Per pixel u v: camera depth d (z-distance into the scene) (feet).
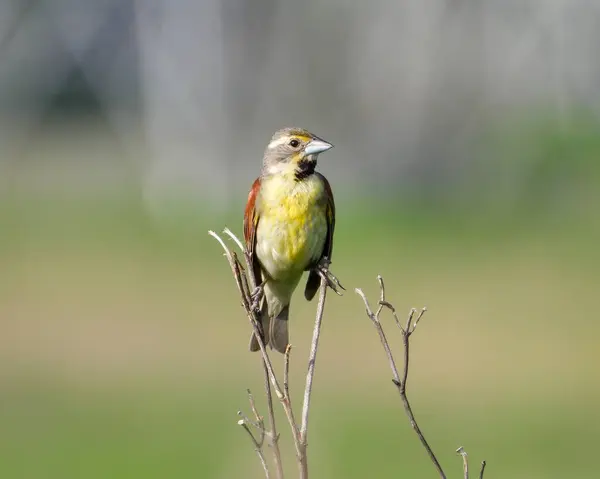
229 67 108.27
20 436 38.91
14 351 48.19
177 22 107.14
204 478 34.53
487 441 37.81
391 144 102.22
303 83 108.78
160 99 107.55
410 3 106.11
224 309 53.83
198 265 64.39
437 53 104.58
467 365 45.16
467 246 67.05
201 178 102.83
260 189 21.91
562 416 39.65
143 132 116.78
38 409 41.19
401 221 74.18
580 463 36.14
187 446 36.96
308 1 108.47
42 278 60.90
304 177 21.76
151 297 56.34
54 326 51.55
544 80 100.73
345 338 47.73
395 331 48.98
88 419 40.32
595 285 56.29
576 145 79.25
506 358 46.19
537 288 55.77
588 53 98.37
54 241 72.49
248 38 108.88
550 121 84.99
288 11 108.68
